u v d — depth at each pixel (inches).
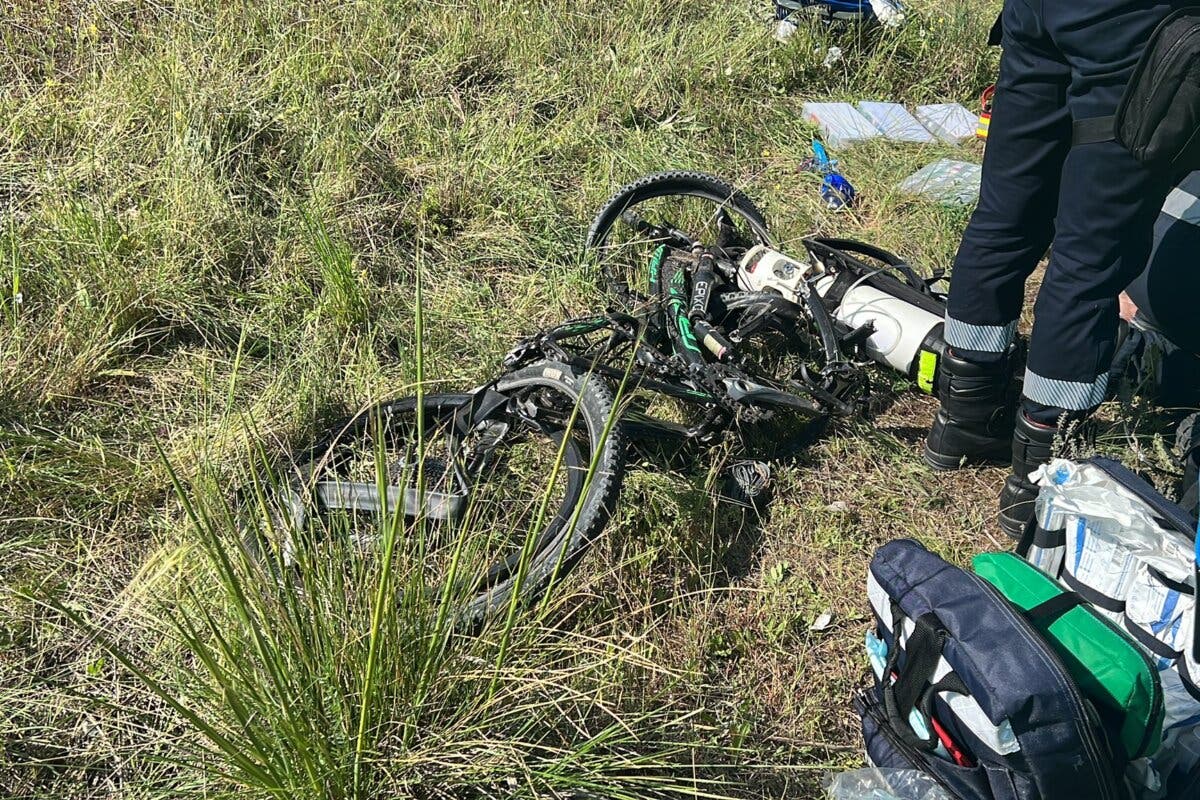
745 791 95.8
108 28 188.5
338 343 140.9
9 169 156.6
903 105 224.4
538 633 96.2
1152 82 95.7
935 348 135.9
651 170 182.2
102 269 138.3
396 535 89.5
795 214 178.9
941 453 134.6
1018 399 134.8
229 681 81.0
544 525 113.2
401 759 84.9
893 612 88.1
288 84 181.3
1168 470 120.6
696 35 220.2
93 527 112.2
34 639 100.3
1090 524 95.5
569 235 167.8
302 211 153.2
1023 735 75.9
